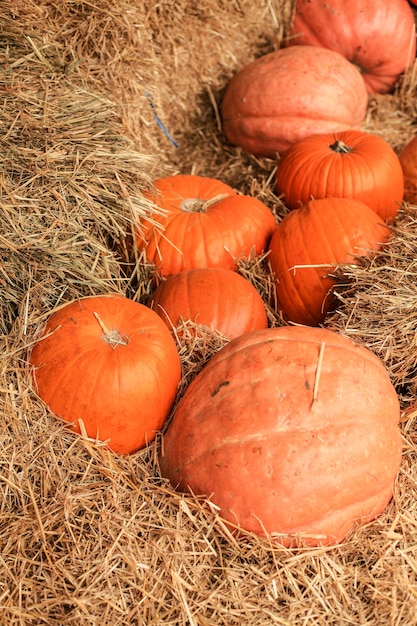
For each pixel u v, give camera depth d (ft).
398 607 5.05
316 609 5.04
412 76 8.37
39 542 5.14
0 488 5.27
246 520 5.16
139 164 6.45
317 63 7.66
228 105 7.89
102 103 6.45
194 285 6.13
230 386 5.32
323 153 7.10
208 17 7.79
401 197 7.20
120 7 6.89
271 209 7.29
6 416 5.41
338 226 6.39
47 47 6.52
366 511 5.23
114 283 6.28
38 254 5.84
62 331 5.56
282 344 5.37
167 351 5.62
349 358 5.32
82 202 6.07
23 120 6.06
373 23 8.04
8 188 5.88
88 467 5.39
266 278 6.60
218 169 7.92
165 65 7.59
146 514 5.27
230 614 5.01
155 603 5.03
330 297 6.40
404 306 5.91
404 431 5.66
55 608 4.97
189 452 5.32
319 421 5.13
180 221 6.59
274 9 8.28
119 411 5.43
